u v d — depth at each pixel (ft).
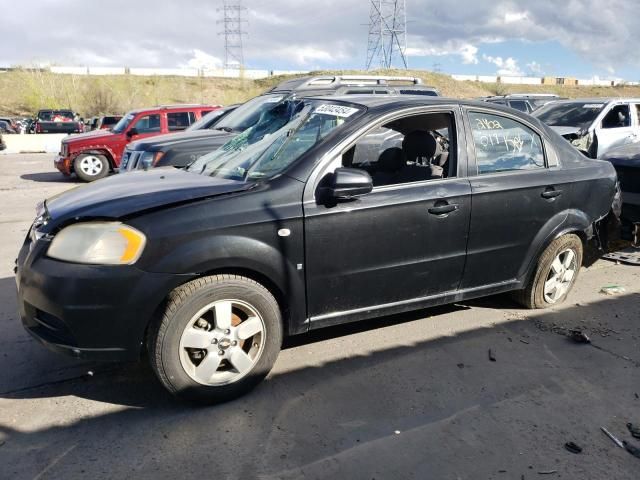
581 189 15.03
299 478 8.78
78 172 44.19
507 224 13.76
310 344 13.41
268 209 10.77
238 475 8.84
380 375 11.98
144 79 223.30
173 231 10.05
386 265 12.19
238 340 10.78
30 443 9.61
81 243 9.95
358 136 11.92
